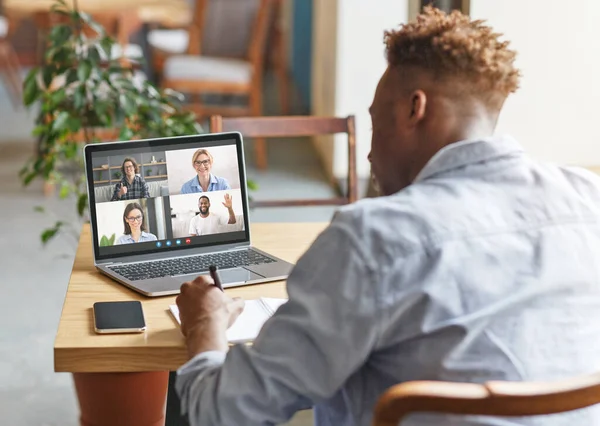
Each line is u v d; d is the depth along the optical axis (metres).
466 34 1.22
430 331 1.14
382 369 1.20
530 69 4.07
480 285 1.15
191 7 7.00
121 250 1.80
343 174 5.09
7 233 4.35
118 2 5.33
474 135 1.25
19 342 3.16
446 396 1.05
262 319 1.51
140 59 3.07
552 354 1.20
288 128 2.49
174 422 2.01
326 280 1.14
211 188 1.87
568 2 3.99
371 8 4.78
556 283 1.20
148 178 1.82
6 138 6.21
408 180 1.30
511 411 1.06
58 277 3.81
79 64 2.87
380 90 1.29
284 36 7.52
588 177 1.33
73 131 2.81
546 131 4.16
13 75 6.68
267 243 1.96
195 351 1.34
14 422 2.65
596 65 4.08
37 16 5.18
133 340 1.43
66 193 3.18
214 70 5.41
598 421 1.24
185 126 2.98
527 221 1.21
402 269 1.13
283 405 1.18
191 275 1.74
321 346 1.14
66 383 2.90
